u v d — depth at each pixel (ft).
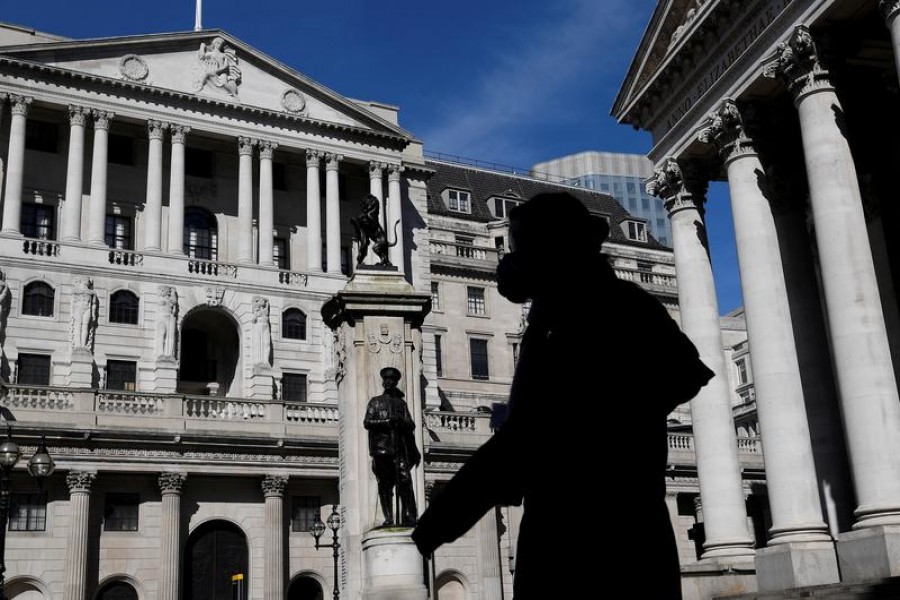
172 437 153.58
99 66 190.90
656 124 106.22
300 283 198.18
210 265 190.08
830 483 89.51
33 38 190.60
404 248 219.61
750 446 206.49
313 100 212.43
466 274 247.70
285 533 161.38
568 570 7.36
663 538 7.57
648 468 7.62
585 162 476.95
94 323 174.91
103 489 151.43
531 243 8.19
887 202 92.48
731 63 91.15
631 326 7.71
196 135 200.85
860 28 81.00
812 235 97.09
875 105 88.99
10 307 169.58
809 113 80.59
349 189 221.25
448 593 164.04
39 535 144.77
